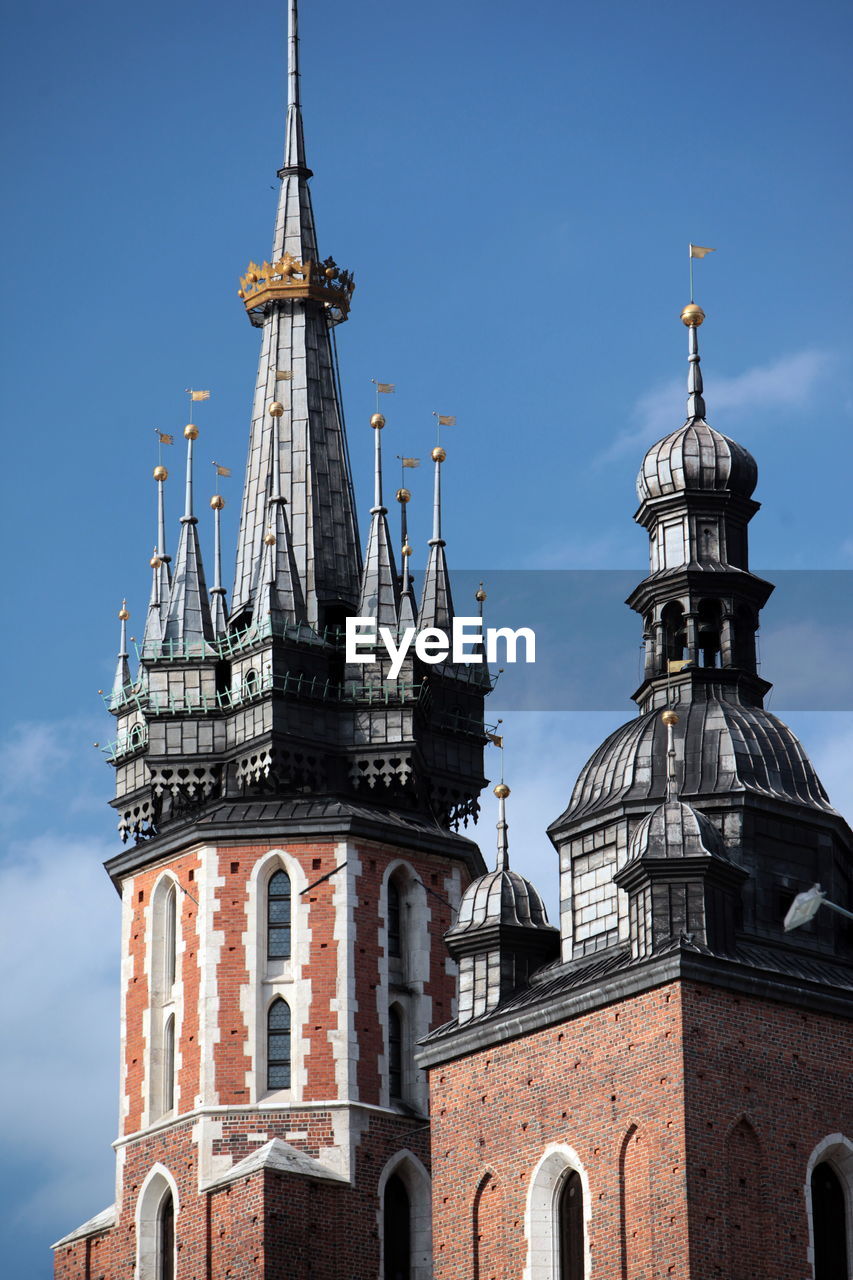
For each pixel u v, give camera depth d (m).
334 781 116.62
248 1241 110.81
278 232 125.56
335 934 114.50
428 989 115.31
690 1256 98.00
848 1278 101.00
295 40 127.44
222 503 122.88
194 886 115.88
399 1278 112.56
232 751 116.88
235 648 117.25
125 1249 114.44
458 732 118.62
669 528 111.38
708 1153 99.25
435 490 120.56
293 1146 112.56
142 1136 114.88
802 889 105.50
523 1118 103.75
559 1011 103.25
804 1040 101.94
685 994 100.38
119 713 120.44
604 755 108.75
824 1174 101.69
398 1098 114.00
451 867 117.00
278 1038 113.94
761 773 106.50
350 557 121.00
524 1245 102.56
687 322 114.06
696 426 112.31
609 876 106.62
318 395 123.25
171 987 116.12
